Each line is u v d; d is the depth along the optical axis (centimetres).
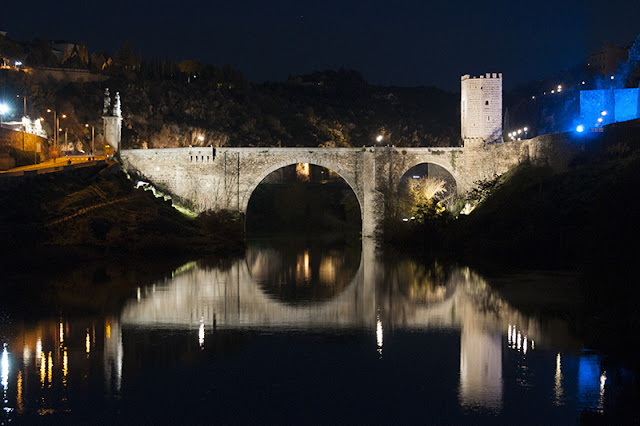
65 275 6012
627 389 2938
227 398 2873
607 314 4009
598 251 4616
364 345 3662
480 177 10769
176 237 8075
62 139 15262
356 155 10812
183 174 10600
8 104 14062
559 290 5134
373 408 2761
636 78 14200
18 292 5116
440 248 8469
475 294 5097
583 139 8112
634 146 7288
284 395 2912
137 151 10688
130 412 2722
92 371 3203
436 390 2962
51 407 2759
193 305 4750
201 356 3453
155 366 3281
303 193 14762
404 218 10475
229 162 10612
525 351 3491
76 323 4125
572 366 3241
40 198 7688
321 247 9744
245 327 4069
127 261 7094
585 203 6638
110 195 8838
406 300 4962
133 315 4366
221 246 8500
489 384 3017
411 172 17000
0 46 18650
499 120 10919
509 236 7206
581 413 2698
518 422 2623
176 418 2667
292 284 5831
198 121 19738
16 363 3303
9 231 6619
